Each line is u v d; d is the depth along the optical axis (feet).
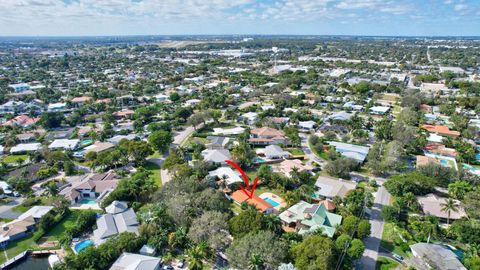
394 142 473.67
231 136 563.48
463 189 336.90
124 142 479.00
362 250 248.73
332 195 350.23
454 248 273.33
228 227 276.21
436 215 314.35
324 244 236.43
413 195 322.14
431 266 244.01
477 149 497.87
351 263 241.96
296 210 320.70
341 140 540.93
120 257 252.83
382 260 261.65
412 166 440.86
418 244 268.00
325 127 597.52
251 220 271.49
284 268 215.92
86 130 587.27
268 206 330.54
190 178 352.90
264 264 233.35
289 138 529.45
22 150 495.41
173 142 543.80
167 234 284.00
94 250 252.21
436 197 344.69
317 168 434.30
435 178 379.55
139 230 285.64
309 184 384.68
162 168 424.46
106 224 293.84
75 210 339.77
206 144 518.78
